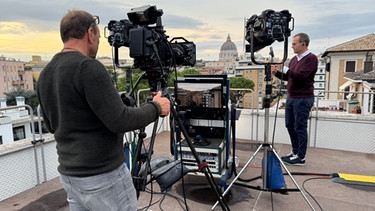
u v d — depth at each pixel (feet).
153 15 5.24
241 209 7.43
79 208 4.07
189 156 8.07
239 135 14.76
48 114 3.65
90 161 3.53
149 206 7.57
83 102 3.35
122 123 3.35
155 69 5.22
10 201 8.18
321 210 7.32
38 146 9.37
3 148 8.54
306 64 9.69
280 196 8.14
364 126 12.28
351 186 8.80
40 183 9.46
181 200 7.96
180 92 8.43
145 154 5.66
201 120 8.69
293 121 10.74
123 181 3.93
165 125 16.31
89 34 3.67
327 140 12.99
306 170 10.21
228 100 8.18
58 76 3.35
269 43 7.06
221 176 7.87
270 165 7.49
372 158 11.59
